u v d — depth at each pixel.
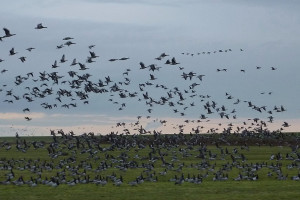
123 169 108.06
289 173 103.25
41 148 173.25
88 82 95.44
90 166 111.81
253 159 134.88
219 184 86.88
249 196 73.31
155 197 73.56
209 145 176.25
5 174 100.88
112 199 72.31
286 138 181.25
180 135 167.62
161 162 127.56
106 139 167.50
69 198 73.31
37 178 93.50
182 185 85.88
